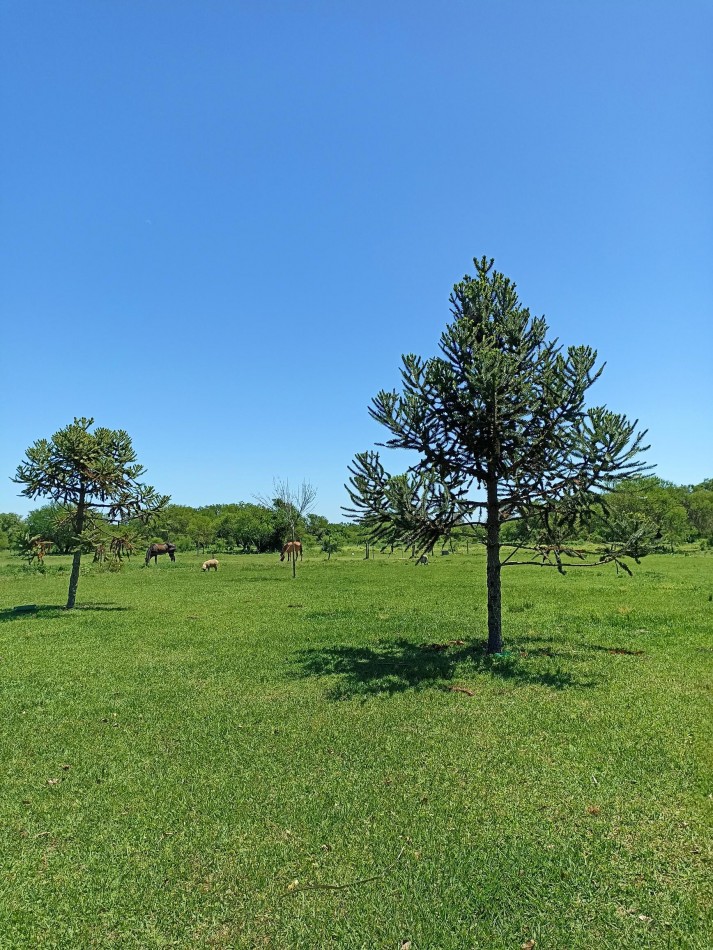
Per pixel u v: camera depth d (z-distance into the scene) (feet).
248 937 12.12
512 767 19.95
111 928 12.46
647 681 30.27
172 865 14.62
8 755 21.80
